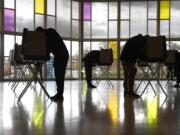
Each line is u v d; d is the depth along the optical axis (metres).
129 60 6.88
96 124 3.13
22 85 11.05
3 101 5.43
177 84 10.41
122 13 19.64
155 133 2.70
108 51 10.72
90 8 19.72
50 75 17.44
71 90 8.70
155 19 19.42
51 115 3.76
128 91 6.90
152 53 6.50
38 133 2.68
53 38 5.88
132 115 3.79
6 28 16.05
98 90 8.77
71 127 2.96
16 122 3.25
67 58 5.95
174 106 4.75
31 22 17.25
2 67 15.73
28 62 6.37
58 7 18.67
